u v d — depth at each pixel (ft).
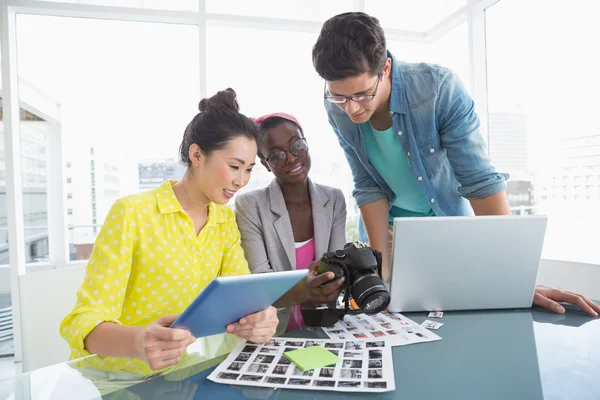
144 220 3.72
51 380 2.48
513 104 8.21
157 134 9.30
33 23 8.70
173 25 9.21
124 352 2.70
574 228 7.11
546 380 2.37
